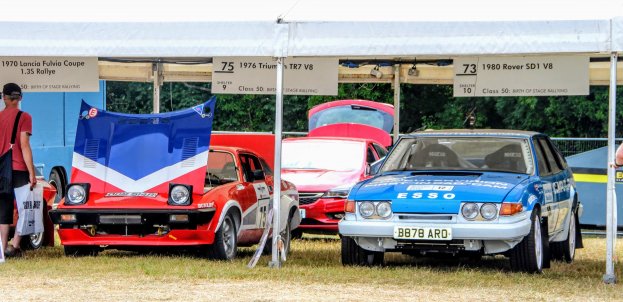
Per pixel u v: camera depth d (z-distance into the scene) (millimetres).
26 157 20453
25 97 28891
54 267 18516
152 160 20375
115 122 20859
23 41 18766
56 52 18719
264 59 24688
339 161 27609
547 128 52688
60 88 23234
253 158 22484
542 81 23578
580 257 23312
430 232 17812
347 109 37344
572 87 23422
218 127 54938
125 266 18656
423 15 18344
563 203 20906
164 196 19984
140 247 21406
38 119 29578
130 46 18609
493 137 20344
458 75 24141
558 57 23453
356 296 15508
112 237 19875
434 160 20250
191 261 19609
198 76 28891
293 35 18297
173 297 15203
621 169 31281
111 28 18656
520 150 20031
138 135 20656
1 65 23250
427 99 55219
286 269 18609
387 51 18016
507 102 52875
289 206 22516
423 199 18016
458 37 17844
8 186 20344
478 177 19016
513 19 17703
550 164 20969
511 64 23781
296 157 27797
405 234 17906
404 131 55062
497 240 17844
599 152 31719
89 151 20672
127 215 19703
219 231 19875
